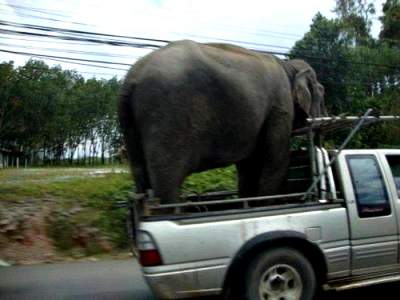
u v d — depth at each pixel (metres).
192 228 5.14
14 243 10.22
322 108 8.54
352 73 31.48
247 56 7.44
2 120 57.44
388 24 37.88
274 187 7.45
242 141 7.16
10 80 56.91
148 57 7.00
